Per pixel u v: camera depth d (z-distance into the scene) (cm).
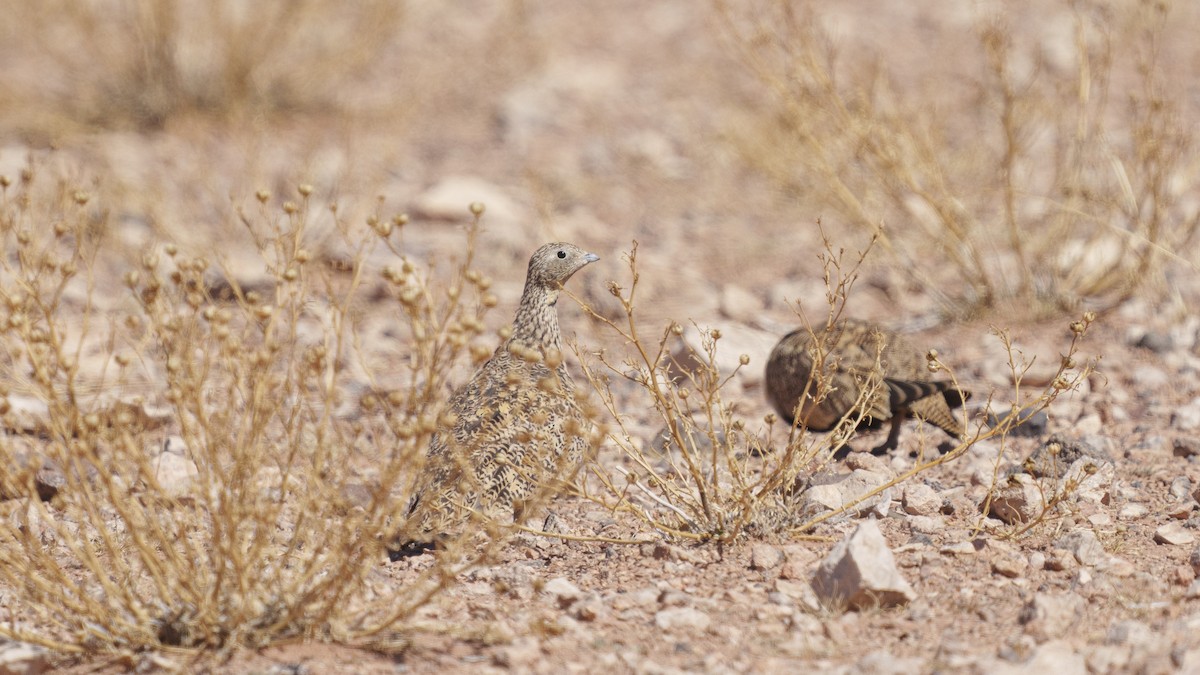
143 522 1717
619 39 6144
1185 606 1697
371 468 2286
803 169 4131
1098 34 4984
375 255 3741
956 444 2434
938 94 4728
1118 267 3259
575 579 1869
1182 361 2845
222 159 4634
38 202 3506
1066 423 2534
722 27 5469
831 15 5947
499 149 4900
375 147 4800
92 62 5453
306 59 5288
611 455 2477
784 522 1994
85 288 3425
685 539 1981
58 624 1619
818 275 3650
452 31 6238
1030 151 4225
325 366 1806
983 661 1534
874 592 1698
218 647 1600
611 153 4806
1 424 2430
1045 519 1992
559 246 2303
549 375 2084
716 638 1647
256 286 3431
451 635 1652
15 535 1802
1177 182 3812
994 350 2972
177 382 1573
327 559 1612
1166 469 2253
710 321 3247
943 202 3331
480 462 1912
